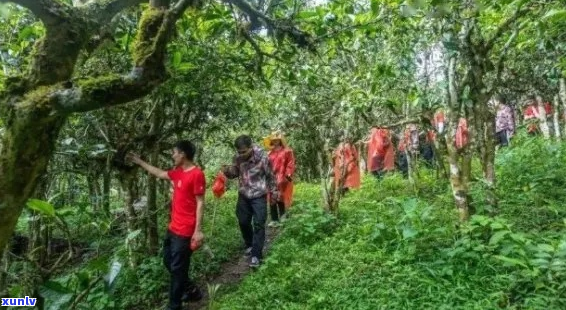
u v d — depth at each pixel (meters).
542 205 5.55
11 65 3.63
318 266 4.93
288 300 4.40
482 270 4.11
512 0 3.66
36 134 1.49
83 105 1.46
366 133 8.63
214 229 7.57
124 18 3.66
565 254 3.58
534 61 8.81
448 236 4.93
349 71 7.07
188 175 4.64
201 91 5.56
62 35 1.57
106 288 2.47
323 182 7.20
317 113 7.45
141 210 5.99
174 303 4.67
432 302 3.79
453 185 5.12
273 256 5.39
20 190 1.52
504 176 7.18
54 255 6.07
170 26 1.70
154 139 5.92
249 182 5.87
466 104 5.16
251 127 8.70
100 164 5.04
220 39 4.81
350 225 6.27
